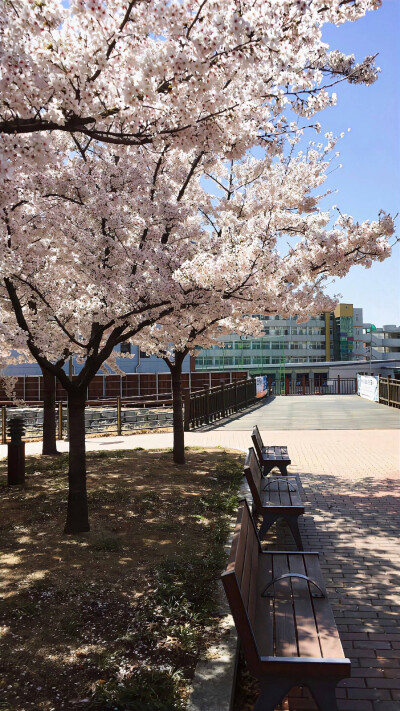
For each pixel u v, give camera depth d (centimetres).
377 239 746
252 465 601
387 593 489
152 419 2027
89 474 969
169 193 755
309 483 932
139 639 391
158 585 474
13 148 396
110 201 640
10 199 519
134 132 516
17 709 316
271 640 305
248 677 372
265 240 682
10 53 366
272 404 2661
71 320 852
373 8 433
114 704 316
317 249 732
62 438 1634
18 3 375
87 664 363
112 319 647
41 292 707
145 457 1161
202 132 480
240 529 340
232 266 619
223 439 1510
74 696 329
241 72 451
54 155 412
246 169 977
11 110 412
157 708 307
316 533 665
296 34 430
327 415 2061
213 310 692
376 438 1452
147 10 399
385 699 338
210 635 398
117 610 440
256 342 10538
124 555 561
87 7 380
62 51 396
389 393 2405
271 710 279
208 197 1009
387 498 825
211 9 388
